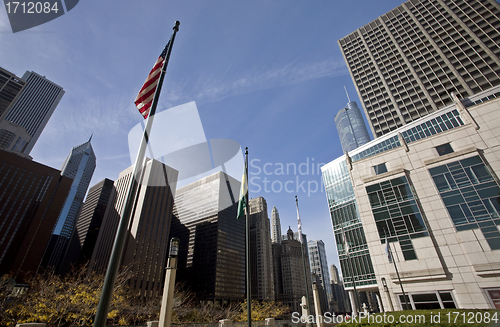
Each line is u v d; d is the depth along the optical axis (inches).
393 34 3951.8
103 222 5733.3
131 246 4712.1
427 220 1101.7
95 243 5787.4
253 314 1705.2
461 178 1083.9
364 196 1338.6
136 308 1489.9
